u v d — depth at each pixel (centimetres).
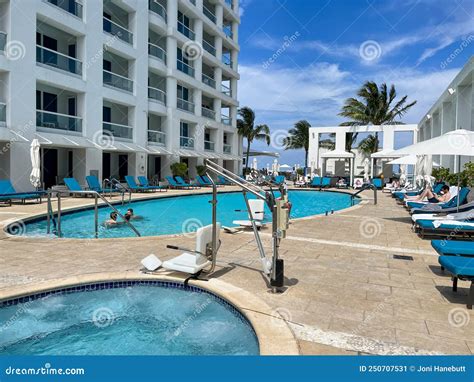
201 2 2992
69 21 1745
